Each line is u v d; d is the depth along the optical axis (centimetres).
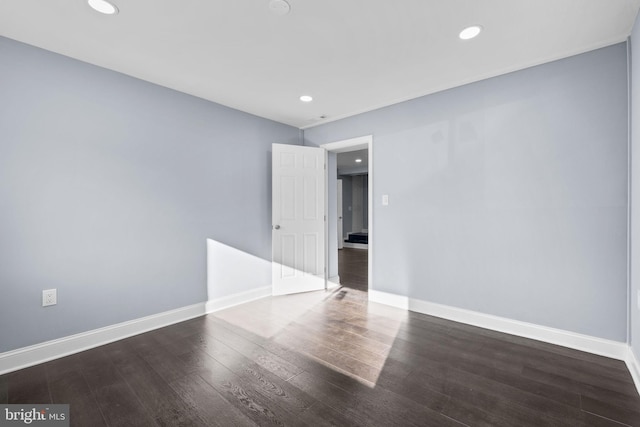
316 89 322
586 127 246
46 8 194
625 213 231
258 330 293
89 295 261
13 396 192
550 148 261
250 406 180
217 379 209
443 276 323
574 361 230
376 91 328
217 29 218
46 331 239
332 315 333
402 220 354
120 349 255
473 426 163
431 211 331
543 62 262
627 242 230
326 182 451
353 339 271
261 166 405
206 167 345
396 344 261
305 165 427
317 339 272
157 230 304
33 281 234
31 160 234
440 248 325
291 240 418
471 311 305
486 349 251
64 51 245
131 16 203
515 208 278
